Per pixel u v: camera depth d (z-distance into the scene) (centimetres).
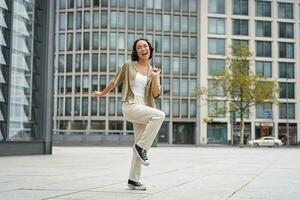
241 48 5353
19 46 1861
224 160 1714
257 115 7369
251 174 997
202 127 7231
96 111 7162
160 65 7325
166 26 7400
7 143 1780
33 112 1961
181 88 7331
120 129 7125
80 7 7325
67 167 1181
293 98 7600
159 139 7219
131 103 647
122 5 7319
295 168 1225
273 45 7619
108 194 608
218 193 636
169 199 566
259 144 6353
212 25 7488
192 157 2005
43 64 2012
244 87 5244
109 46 7250
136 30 7319
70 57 7338
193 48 7438
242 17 7569
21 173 968
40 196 582
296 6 7731
